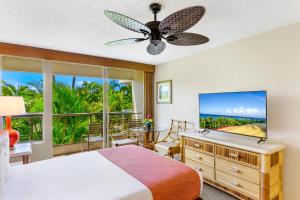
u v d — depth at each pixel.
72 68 4.06
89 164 2.00
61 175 1.73
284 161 2.40
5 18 2.21
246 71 2.86
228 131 2.81
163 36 2.03
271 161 2.18
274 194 2.22
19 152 2.55
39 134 3.88
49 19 2.25
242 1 1.84
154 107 4.93
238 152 2.39
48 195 1.39
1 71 3.23
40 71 3.63
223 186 2.58
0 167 1.35
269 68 2.58
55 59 3.52
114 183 1.57
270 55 2.57
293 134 2.33
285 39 2.42
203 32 2.65
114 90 4.75
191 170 1.86
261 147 2.24
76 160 2.12
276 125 2.49
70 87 4.62
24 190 1.47
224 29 2.54
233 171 2.45
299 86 2.29
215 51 3.34
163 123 4.63
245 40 2.87
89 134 4.21
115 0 1.85
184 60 4.04
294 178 2.32
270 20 2.26
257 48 2.72
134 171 1.81
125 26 1.80
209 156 2.77
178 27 1.75
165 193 1.56
